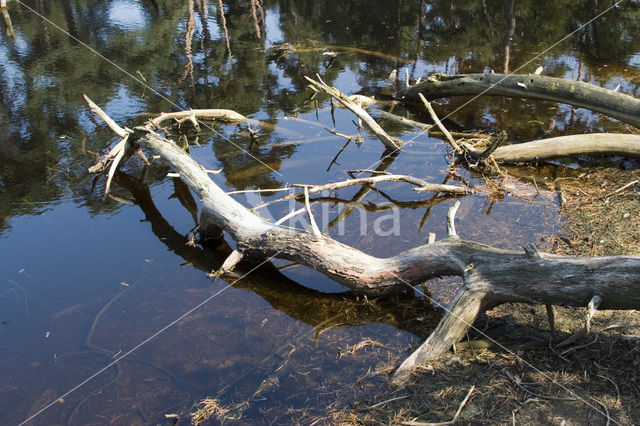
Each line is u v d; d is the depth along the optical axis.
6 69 10.78
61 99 9.43
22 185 6.86
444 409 3.26
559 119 7.85
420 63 10.47
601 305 3.51
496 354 3.65
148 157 7.62
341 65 10.71
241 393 3.66
